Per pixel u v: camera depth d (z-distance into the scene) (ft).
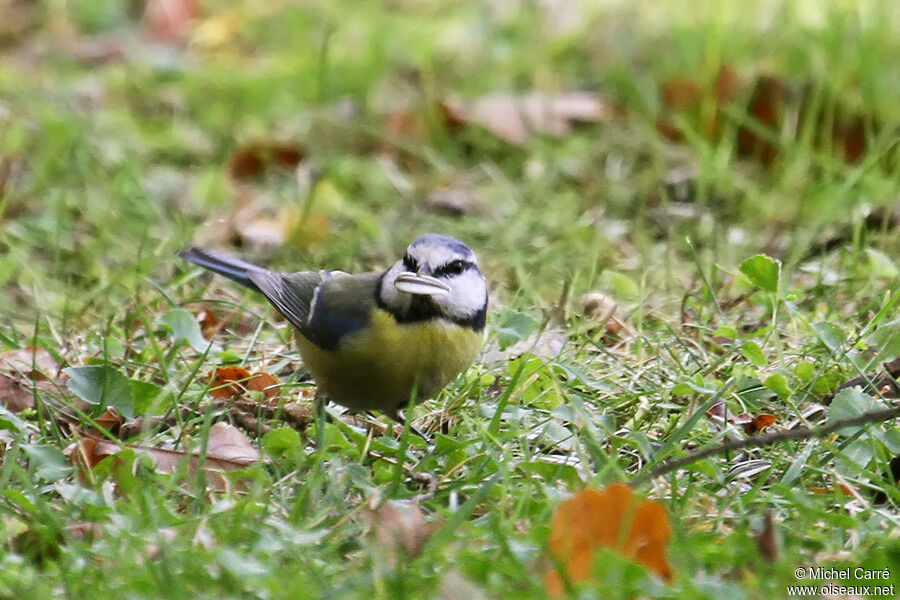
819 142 46.19
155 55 58.34
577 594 19.86
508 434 25.85
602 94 51.65
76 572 20.92
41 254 41.16
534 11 56.85
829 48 48.96
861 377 28.89
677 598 19.66
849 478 24.84
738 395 28.60
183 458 25.45
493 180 46.32
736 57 50.26
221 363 31.45
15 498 23.25
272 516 23.61
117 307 35.47
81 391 27.55
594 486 23.30
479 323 28.19
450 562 20.92
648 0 55.88
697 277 36.88
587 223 41.60
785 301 30.63
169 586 19.90
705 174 43.37
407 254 27.78
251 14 61.77
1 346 33.09
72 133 47.73
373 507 23.40
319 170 46.29
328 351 27.84
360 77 53.42
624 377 30.27
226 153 48.24
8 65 57.52
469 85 52.70
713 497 24.39
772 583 20.70
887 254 38.01
